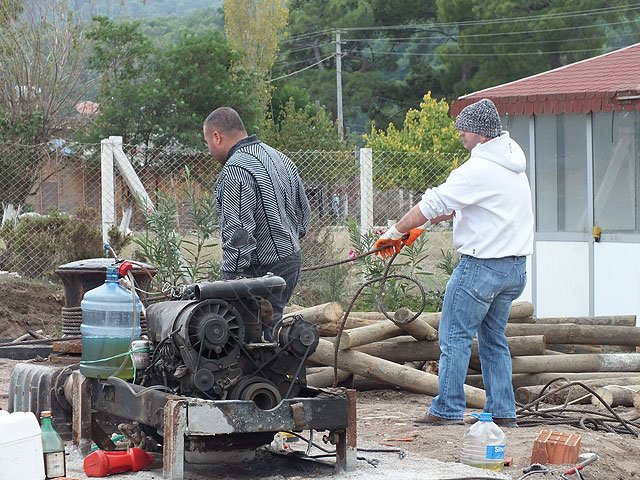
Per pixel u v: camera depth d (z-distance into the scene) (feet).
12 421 18.21
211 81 100.89
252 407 19.30
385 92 212.02
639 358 33.47
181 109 97.66
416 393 32.40
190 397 19.49
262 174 23.26
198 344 19.36
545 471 21.16
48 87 94.32
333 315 30.40
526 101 47.57
